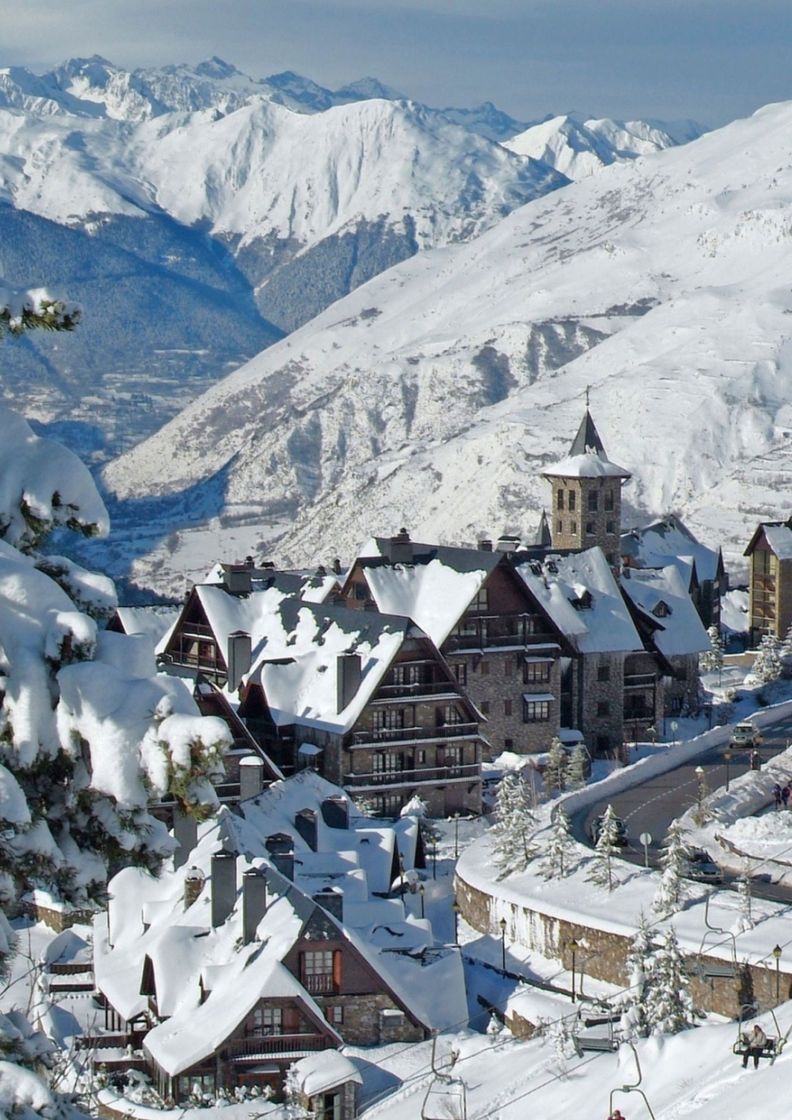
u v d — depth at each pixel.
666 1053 104.81
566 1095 105.88
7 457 41.34
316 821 150.88
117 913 131.88
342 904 128.75
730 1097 94.19
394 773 188.62
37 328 40.50
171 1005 118.00
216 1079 112.06
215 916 123.31
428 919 149.25
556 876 142.75
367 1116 110.94
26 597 38.53
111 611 41.94
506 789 154.25
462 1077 113.19
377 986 120.25
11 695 37.94
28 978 127.50
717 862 146.38
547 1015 121.25
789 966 115.50
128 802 36.94
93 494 41.69
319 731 189.75
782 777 175.75
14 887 38.81
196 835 133.25
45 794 39.62
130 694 37.56
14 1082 38.12
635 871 141.00
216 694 172.25
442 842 178.00
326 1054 111.62
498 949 139.25
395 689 189.38
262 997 113.06
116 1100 111.44
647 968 116.44
